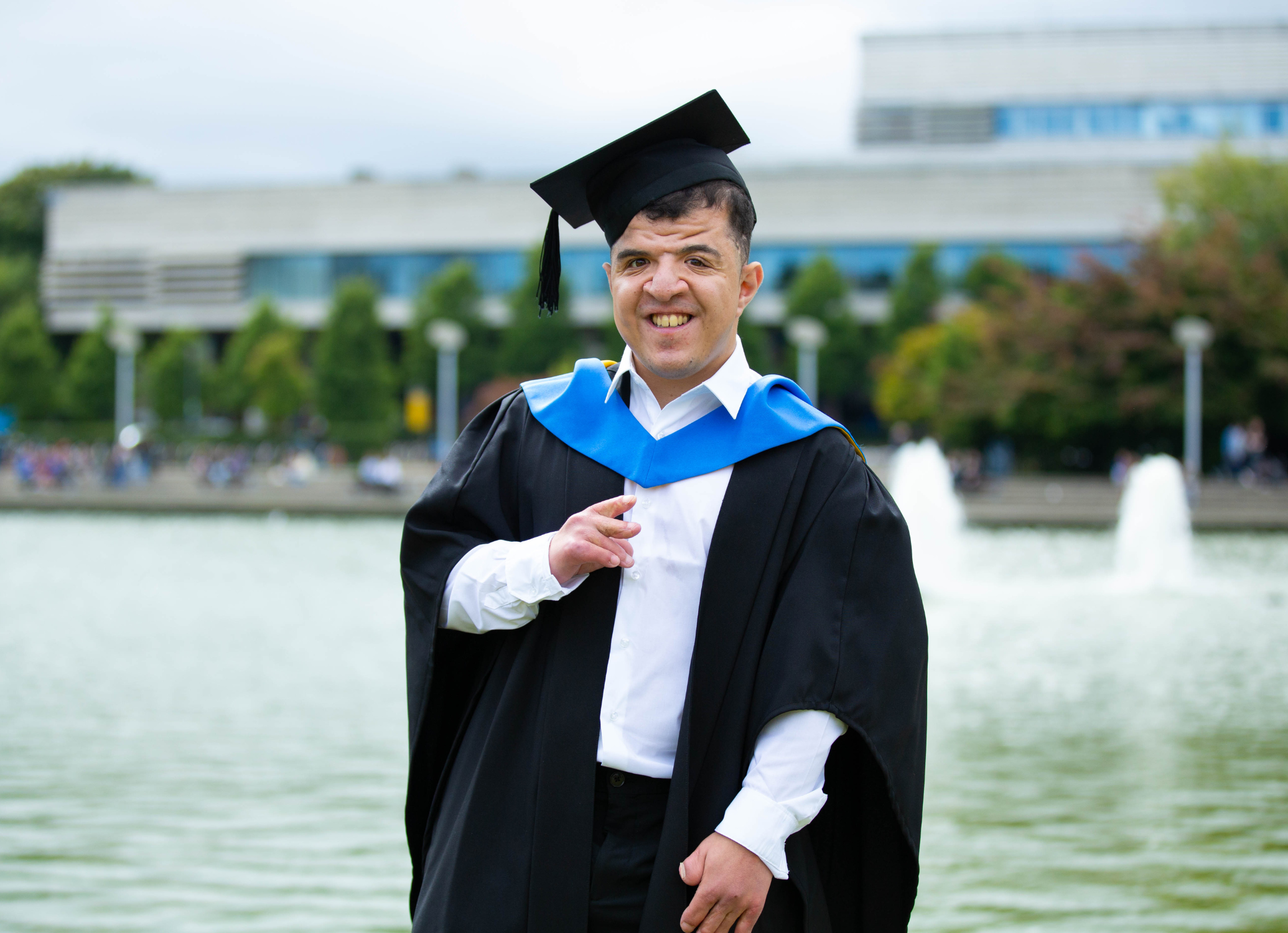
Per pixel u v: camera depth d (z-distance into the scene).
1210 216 30.95
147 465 32.75
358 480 28.00
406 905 3.76
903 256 45.53
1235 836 4.46
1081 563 15.33
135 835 4.45
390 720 6.48
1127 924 3.59
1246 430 27.55
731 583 1.66
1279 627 9.96
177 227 50.91
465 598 1.70
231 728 6.25
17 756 5.65
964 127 52.69
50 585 13.02
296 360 43.00
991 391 29.61
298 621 10.36
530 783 1.66
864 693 1.61
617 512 1.63
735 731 1.63
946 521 15.46
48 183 64.81
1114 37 52.09
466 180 48.31
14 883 3.94
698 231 1.69
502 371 42.19
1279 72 50.88
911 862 1.67
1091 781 5.23
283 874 4.04
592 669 1.67
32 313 44.22
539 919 1.61
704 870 1.55
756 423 1.72
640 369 1.79
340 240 49.28
